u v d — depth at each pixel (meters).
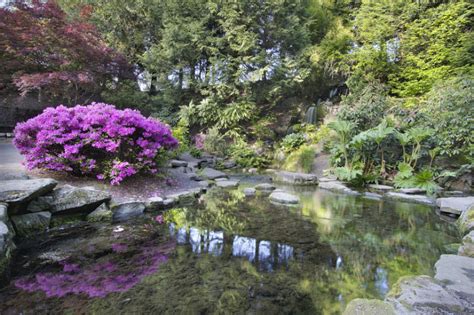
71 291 1.71
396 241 2.74
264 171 8.02
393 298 1.46
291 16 10.10
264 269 2.07
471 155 5.63
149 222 3.22
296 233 2.92
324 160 7.71
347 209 4.01
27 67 8.65
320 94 11.23
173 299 1.64
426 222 3.41
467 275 1.72
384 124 6.08
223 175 6.71
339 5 12.08
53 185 2.96
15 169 3.94
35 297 1.64
